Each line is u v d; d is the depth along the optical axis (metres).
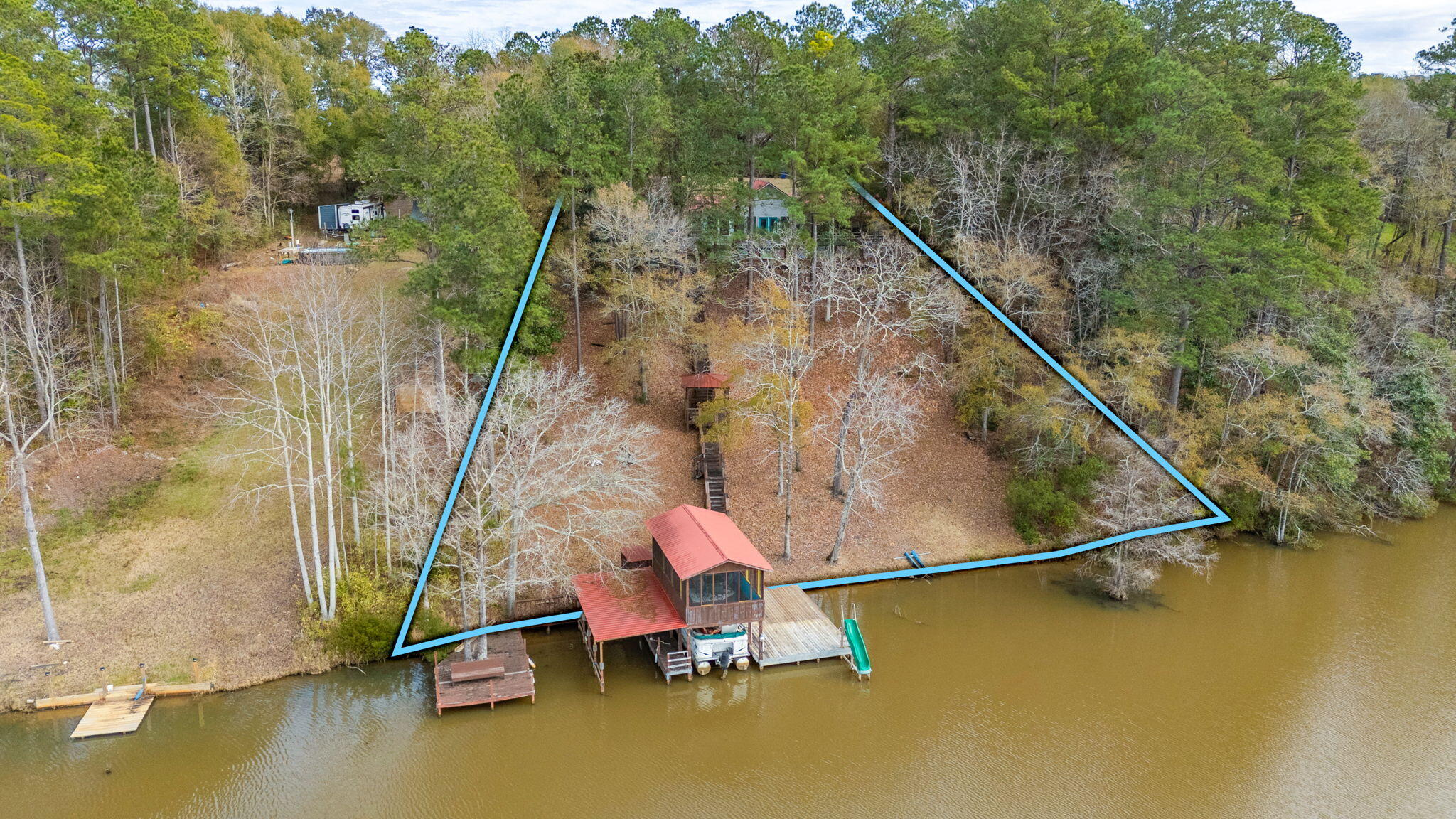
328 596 27.25
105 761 21.81
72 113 29.34
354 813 20.45
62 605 26.12
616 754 23.05
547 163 35.41
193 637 25.81
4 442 30.20
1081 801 21.31
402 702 24.84
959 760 23.02
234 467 32.22
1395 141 46.75
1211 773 22.44
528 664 25.97
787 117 37.66
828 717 24.91
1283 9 39.31
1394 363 39.53
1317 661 28.08
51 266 30.72
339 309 28.17
